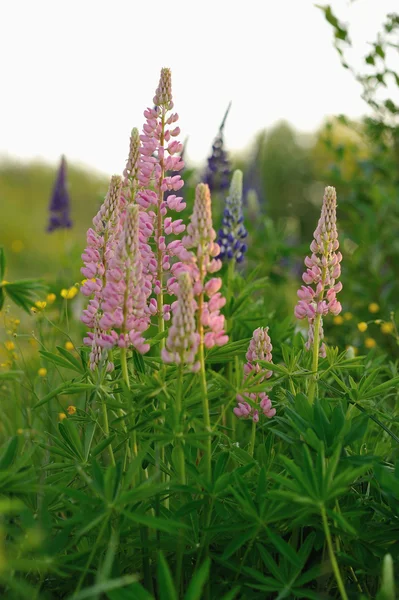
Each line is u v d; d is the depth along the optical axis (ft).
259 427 4.82
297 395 4.42
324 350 4.98
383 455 4.79
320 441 4.02
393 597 3.70
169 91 4.77
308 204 21.36
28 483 4.08
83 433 4.99
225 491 4.24
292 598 4.18
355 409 4.79
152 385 4.30
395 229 8.86
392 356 7.68
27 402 5.79
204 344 4.17
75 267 8.31
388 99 7.82
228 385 4.50
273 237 9.58
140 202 4.77
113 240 4.66
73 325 7.04
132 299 4.32
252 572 4.08
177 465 4.28
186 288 4.04
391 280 8.66
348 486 4.34
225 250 6.98
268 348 4.72
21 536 4.01
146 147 4.77
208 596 4.11
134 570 4.37
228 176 9.06
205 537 4.19
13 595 3.94
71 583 4.25
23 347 6.94
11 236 23.06
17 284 4.31
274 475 3.99
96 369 4.58
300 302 4.74
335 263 4.69
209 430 4.23
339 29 7.63
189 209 7.72
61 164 11.73
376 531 4.22
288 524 4.36
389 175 8.86
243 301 6.20
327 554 4.32
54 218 11.71
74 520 4.00
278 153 23.57
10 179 34.65
